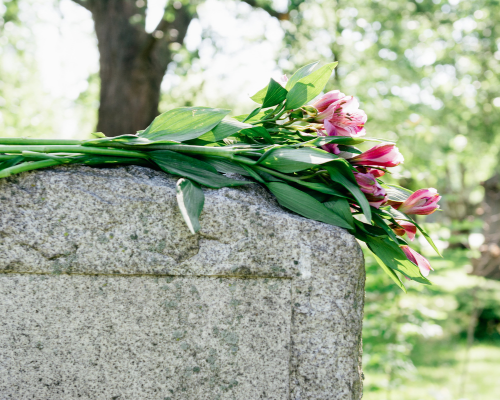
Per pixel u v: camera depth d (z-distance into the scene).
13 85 12.90
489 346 5.75
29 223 1.14
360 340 1.27
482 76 9.93
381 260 1.37
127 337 1.18
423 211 1.34
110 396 1.18
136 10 6.86
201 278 1.19
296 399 1.22
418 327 3.07
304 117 1.43
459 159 8.75
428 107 9.31
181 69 8.52
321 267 1.21
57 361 1.17
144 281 1.18
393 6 8.70
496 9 9.15
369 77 8.77
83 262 1.15
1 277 1.15
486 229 4.62
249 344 1.21
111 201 1.16
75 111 13.48
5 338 1.15
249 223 1.19
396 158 1.28
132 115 6.69
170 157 1.29
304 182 1.27
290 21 7.97
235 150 1.29
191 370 1.20
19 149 1.20
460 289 5.75
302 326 1.22
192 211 1.12
